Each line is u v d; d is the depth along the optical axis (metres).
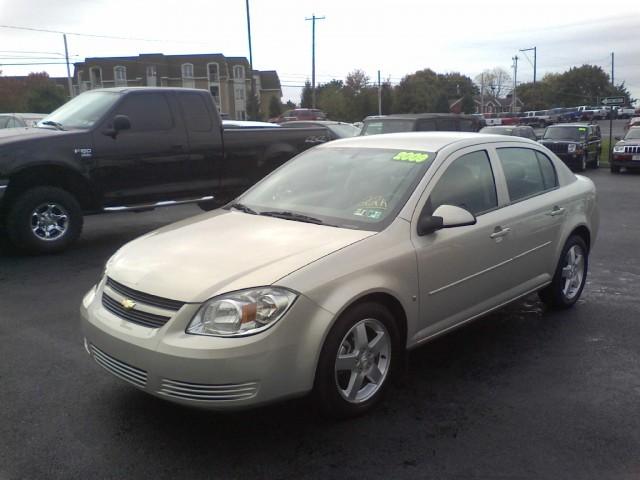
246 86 75.75
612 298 6.06
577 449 3.29
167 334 3.12
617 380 4.16
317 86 80.12
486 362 4.46
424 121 14.15
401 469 3.11
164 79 70.94
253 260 3.40
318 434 3.44
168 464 3.16
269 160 9.70
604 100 25.09
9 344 4.81
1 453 3.25
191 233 3.97
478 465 3.15
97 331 3.45
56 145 7.56
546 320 5.39
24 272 7.00
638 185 17.45
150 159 8.34
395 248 3.72
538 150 5.32
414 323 3.89
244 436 3.42
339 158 4.73
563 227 5.30
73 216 7.92
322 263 3.37
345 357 3.47
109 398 3.88
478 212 4.43
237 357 3.03
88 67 70.12
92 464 3.15
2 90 61.81
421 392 3.97
